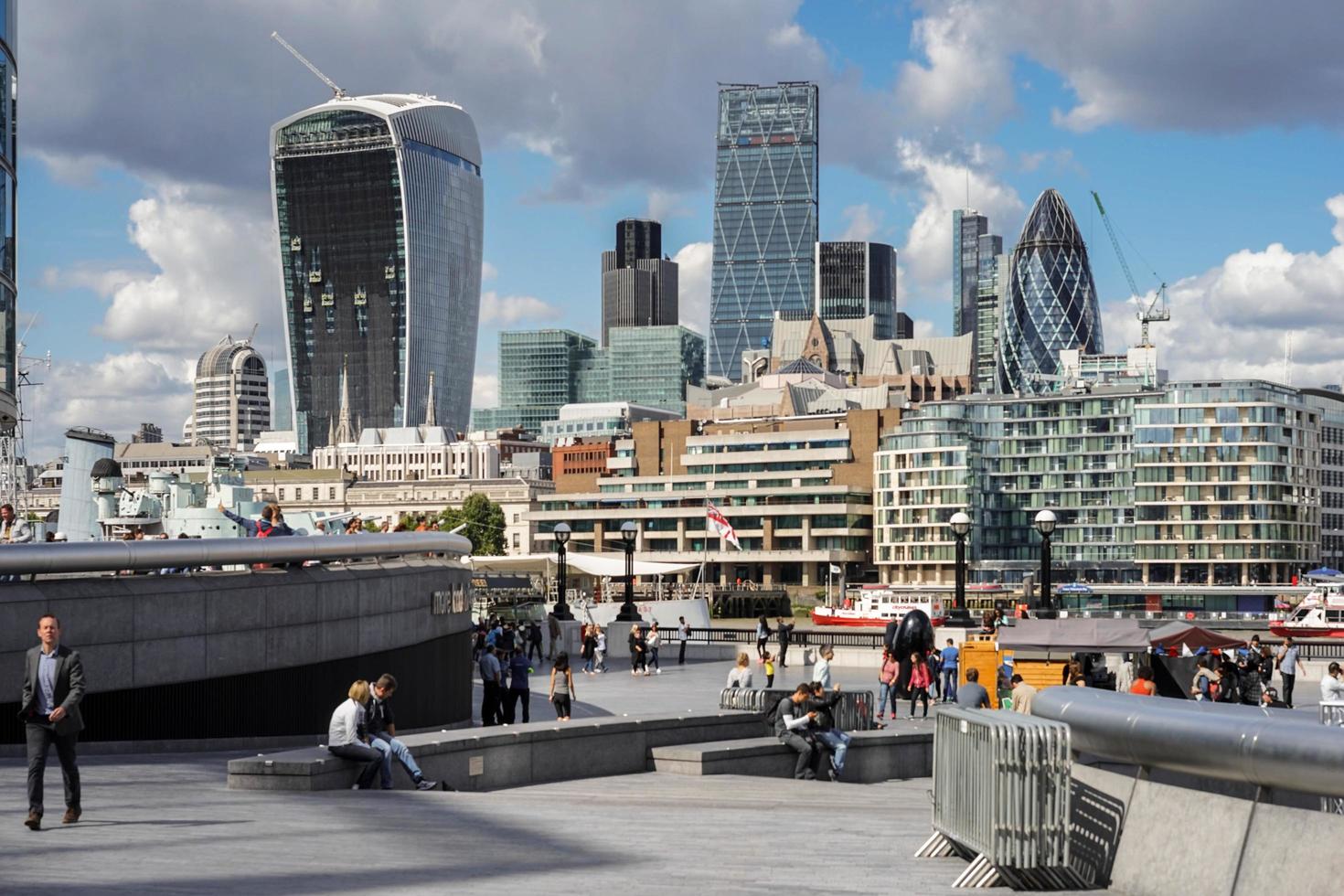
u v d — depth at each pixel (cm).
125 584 2700
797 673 6291
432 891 1209
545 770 2692
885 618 13788
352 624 3350
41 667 1630
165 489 5453
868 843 1614
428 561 3988
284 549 3119
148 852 1452
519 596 11506
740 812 2011
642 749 2911
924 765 3191
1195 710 1211
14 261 5044
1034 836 1252
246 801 1955
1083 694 1397
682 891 1226
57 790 2008
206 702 2883
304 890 1218
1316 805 1146
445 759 2445
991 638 4959
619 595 12569
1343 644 6750
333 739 2209
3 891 1205
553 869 1368
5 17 4916
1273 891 1083
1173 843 1198
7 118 4953
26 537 3478
